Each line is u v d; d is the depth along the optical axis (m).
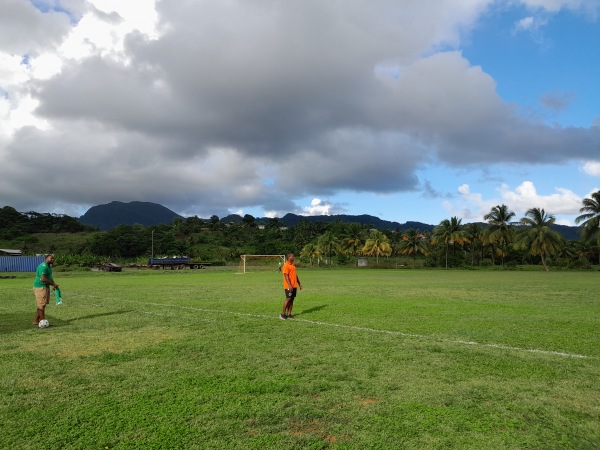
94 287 26.58
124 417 4.95
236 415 4.98
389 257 108.50
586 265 75.31
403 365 7.12
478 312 13.89
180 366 7.14
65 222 142.75
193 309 14.83
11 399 5.57
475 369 6.86
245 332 10.28
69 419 4.90
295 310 14.52
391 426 4.66
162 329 10.75
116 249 93.88
